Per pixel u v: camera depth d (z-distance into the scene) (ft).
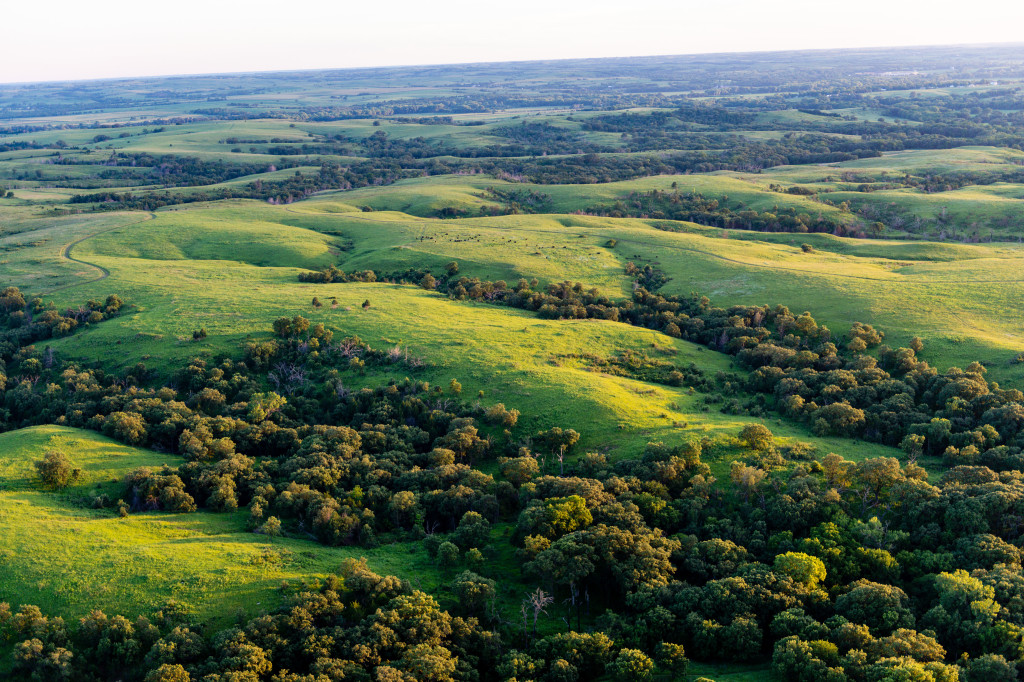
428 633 191.52
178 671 171.22
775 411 362.94
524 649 199.52
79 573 207.82
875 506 253.85
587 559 217.56
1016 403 317.22
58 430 317.01
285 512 259.60
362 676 175.94
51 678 173.58
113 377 399.03
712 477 273.75
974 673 170.81
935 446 309.42
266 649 182.09
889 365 403.75
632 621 205.16
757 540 233.55
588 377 377.71
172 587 204.44
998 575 198.18
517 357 408.46
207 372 392.68
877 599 196.34
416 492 273.75
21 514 239.30
